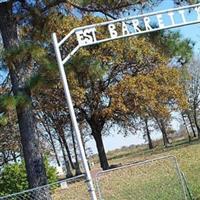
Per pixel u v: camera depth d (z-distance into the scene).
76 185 22.05
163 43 15.09
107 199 17.45
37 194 13.70
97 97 36.09
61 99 33.66
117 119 38.12
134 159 44.38
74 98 33.44
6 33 14.56
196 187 15.33
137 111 36.56
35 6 14.63
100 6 14.55
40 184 14.28
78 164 44.88
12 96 13.43
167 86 37.72
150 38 15.06
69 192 20.52
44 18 14.68
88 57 13.87
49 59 13.23
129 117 38.25
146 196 16.53
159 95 37.84
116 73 35.72
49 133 45.56
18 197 13.70
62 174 47.84
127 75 35.88
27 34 14.95
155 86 36.69
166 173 20.11
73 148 47.97
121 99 35.84
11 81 14.09
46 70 13.20
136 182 19.61
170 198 15.05
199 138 67.31
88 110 37.38
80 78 14.92
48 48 13.92
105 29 12.51
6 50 13.37
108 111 36.06
